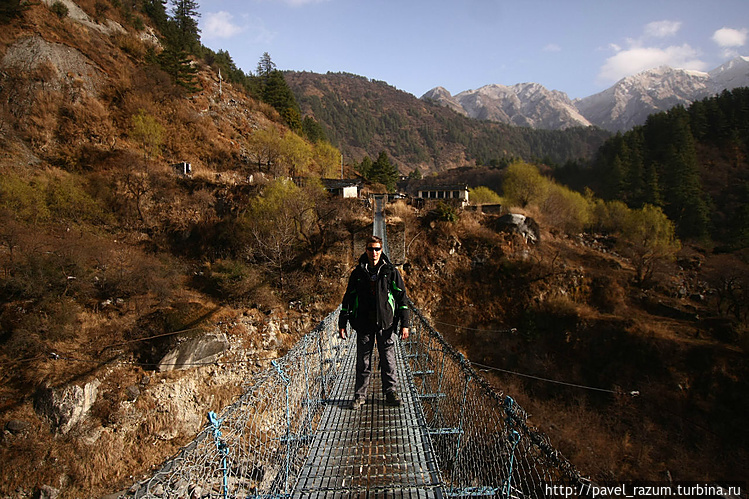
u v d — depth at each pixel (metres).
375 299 4.59
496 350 27.25
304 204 29.64
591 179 89.56
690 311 28.61
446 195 48.06
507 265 30.61
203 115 49.03
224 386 18.81
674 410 21.86
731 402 21.50
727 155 80.12
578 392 24.09
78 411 15.18
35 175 28.05
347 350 8.38
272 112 64.31
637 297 30.31
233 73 73.50
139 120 36.31
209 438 2.62
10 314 17.97
